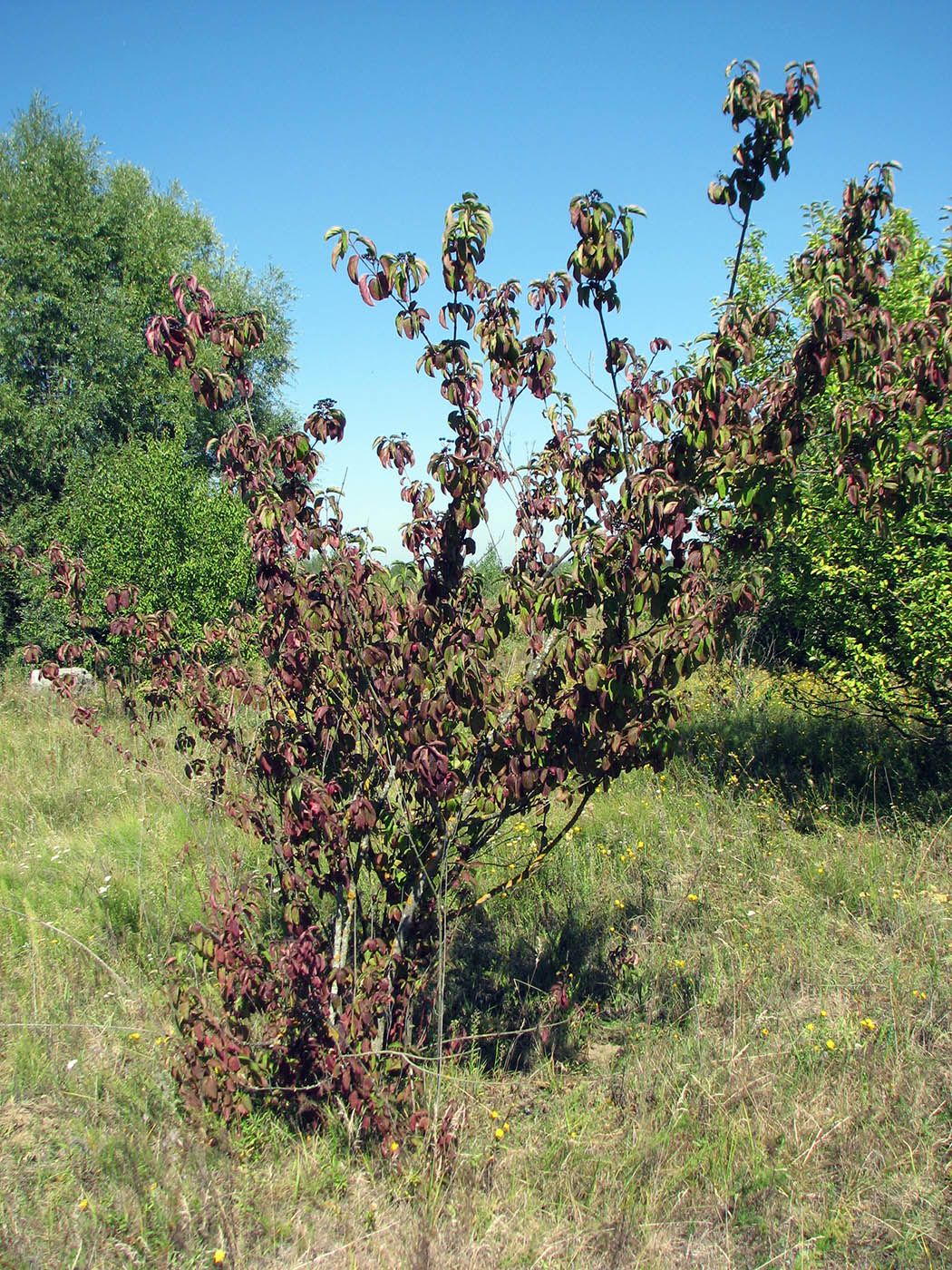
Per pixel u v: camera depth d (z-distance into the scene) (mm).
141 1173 3010
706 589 3121
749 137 3291
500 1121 3570
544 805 3602
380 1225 2879
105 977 4355
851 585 6500
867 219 3252
